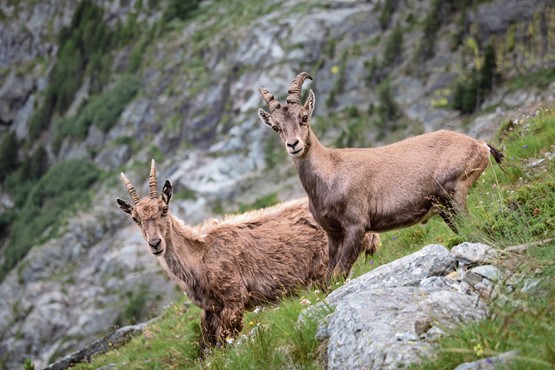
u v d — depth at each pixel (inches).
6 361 7308.1
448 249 1008.9
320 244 1353.3
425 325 796.0
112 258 7628.0
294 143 1128.2
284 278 1336.1
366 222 1143.6
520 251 916.0
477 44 7519.7
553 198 1040.2
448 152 1133.7
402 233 1461.6
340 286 1087.0
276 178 7352.4
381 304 860.6
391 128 7258.9
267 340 952.9
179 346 1433.3
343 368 819.4
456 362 732.7
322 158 1171.3
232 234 1343.5
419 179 1136.8
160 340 1611.7
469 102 6845.5
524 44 7145.7
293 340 924.0
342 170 1155.9
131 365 1518.2
